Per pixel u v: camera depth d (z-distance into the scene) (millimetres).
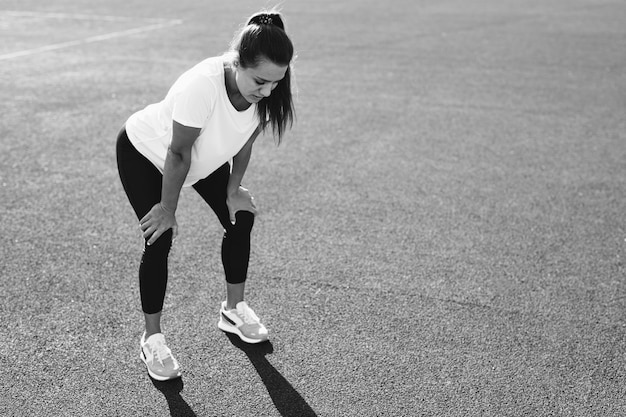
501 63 11344
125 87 8922
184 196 5434
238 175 3299
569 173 6234
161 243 3096
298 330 3629
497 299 3996
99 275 4164
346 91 9141
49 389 3113
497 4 20031
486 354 3459
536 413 3041
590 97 9180
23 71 9648
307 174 6008
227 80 2887
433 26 15383
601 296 4074
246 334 3484
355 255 4500
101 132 7035
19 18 14648
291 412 3010
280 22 2818
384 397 3115
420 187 5773
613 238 4895
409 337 3586
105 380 3191
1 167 5945
